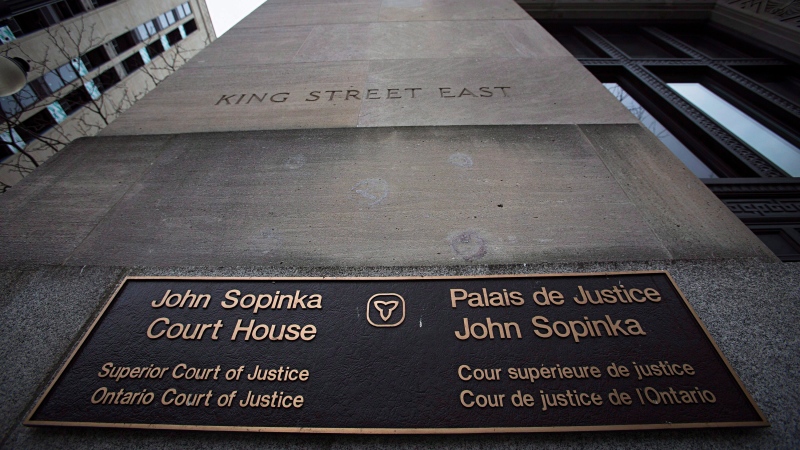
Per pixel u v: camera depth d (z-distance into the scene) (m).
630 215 3.46
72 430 2.31
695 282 2.93
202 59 6.43
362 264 3.12
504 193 3.72
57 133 22.50
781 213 4.88
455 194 3.72
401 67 6.02
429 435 2.26
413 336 2.65
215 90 5.55
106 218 3.58
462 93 5.32
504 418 2.26
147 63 32.78
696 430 2.23
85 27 25.70
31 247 3.33
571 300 2.81
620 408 2.27
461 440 2.26
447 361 2.52
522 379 2.42
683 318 2.68
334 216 3.54
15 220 3.56
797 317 2.68
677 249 3.15
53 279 3.10
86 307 2.92
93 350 2.62
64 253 3.29
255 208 3.65
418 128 4.59
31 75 21.00
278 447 2.25
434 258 3.14
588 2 10.00
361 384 2.43
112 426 2.27
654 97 7.45
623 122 4.61
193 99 5.35
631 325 2.65
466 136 4.46
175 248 3.31
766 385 2.37
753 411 2.23
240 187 3.88
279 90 5.51
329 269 3.10
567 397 2.33
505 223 3.42
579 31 10.23
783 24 8.17
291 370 2.49
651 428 2.19
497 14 7.85
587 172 3.92
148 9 33.12
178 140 4.53
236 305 2.86
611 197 3.64
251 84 5.68
